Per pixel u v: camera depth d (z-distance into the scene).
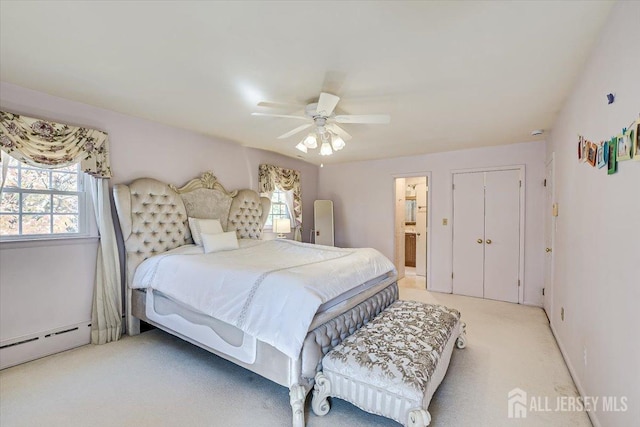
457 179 5.00
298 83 2.44
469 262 4.92
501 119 3.32
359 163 6.01
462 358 2.78
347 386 1.92
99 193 3.05
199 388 2.31
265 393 2.26
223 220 4.28
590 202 2.02
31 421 1.92
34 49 1.98
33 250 2.69
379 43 1.87
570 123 2.62
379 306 2.99
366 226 5.95
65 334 2.89
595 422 1.84
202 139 4.11
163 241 3.50
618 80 1.54
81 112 2.94
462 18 1.62
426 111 3.06
